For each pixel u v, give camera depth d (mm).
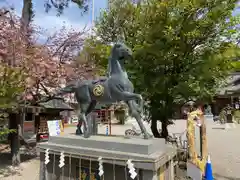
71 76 7766
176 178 5512
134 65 7129
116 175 3893
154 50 6633
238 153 8484
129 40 7680
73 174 4309
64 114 22109
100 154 3811
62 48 8359
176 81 7098
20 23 7641
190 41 6812
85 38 8766
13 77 5352
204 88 6734
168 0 6551
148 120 8234
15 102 5762
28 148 9258
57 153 4305
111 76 4410
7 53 6137
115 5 8664
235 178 5633
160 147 3984
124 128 17906
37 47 7160
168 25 6594
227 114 21734
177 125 18578
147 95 7211
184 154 6672
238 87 24641
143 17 7219
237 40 6957
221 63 6691
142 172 3523
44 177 4574
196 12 6598
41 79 7211
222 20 6539
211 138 12539
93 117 5266
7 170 6418
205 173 5047
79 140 4285
